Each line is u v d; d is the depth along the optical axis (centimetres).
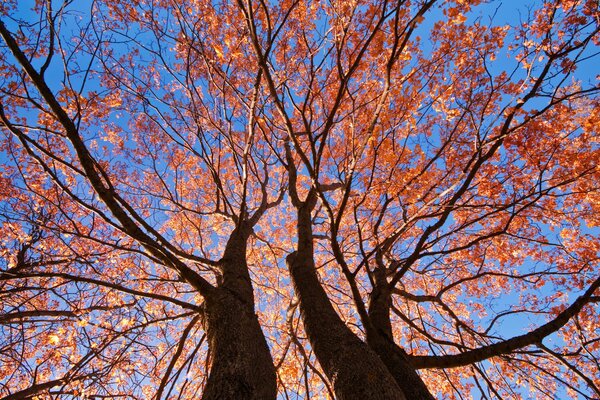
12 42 325
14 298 577
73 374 427
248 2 274
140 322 494
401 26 463
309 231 518
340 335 333
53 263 518
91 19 416
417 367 363
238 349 299
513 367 540
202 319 379
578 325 438
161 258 380
